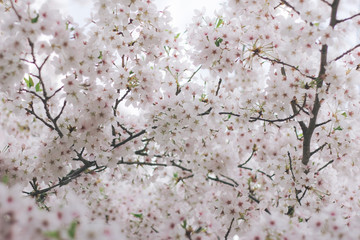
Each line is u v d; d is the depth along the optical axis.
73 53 2.42
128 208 4.84
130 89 2.95
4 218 1.70
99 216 4.25
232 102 3.21
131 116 3.50
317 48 2.63
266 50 2.92
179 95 2.90
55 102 2.95
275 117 3.15
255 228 2.58
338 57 2.71
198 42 2.93
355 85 2.73
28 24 2.18
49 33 2.26
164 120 2.93
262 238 2.48
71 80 2.61
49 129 3.31
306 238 2.42
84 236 1.72
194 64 2.97
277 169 3.28
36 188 3.16
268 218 2.52
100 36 2.76
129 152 3.20
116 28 2.82
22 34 2.20
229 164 3.33
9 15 2.33
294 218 2.60
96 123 2.90
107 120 2.90
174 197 3.93
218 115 3.02
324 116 3.16
